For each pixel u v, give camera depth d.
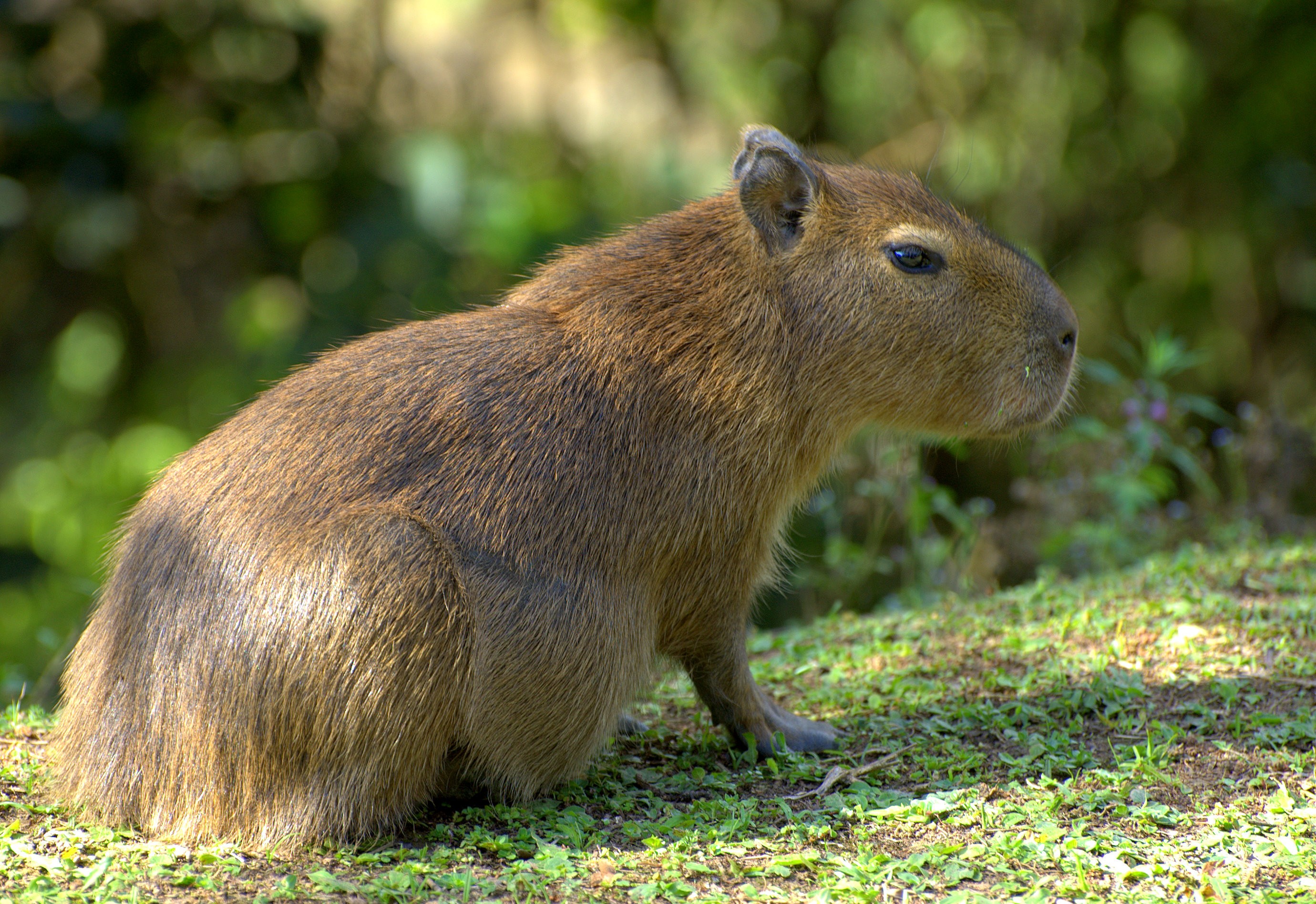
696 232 7.34
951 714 7.78
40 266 19.81
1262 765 6.83
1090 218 22.50
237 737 5.99
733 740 7.48
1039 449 11.98
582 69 22.48
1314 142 21.84
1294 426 12.84
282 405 6.63
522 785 6.62
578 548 6.49
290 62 18.94
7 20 17.62
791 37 22.03
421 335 6.89
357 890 5.60
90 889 5.57
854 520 12.48
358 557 5.92
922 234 7.29
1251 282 22.56
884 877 5.77
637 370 6.83
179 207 19.41
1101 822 6.31
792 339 7.12
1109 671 8.14
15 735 7.81
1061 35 21.64
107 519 18.94
